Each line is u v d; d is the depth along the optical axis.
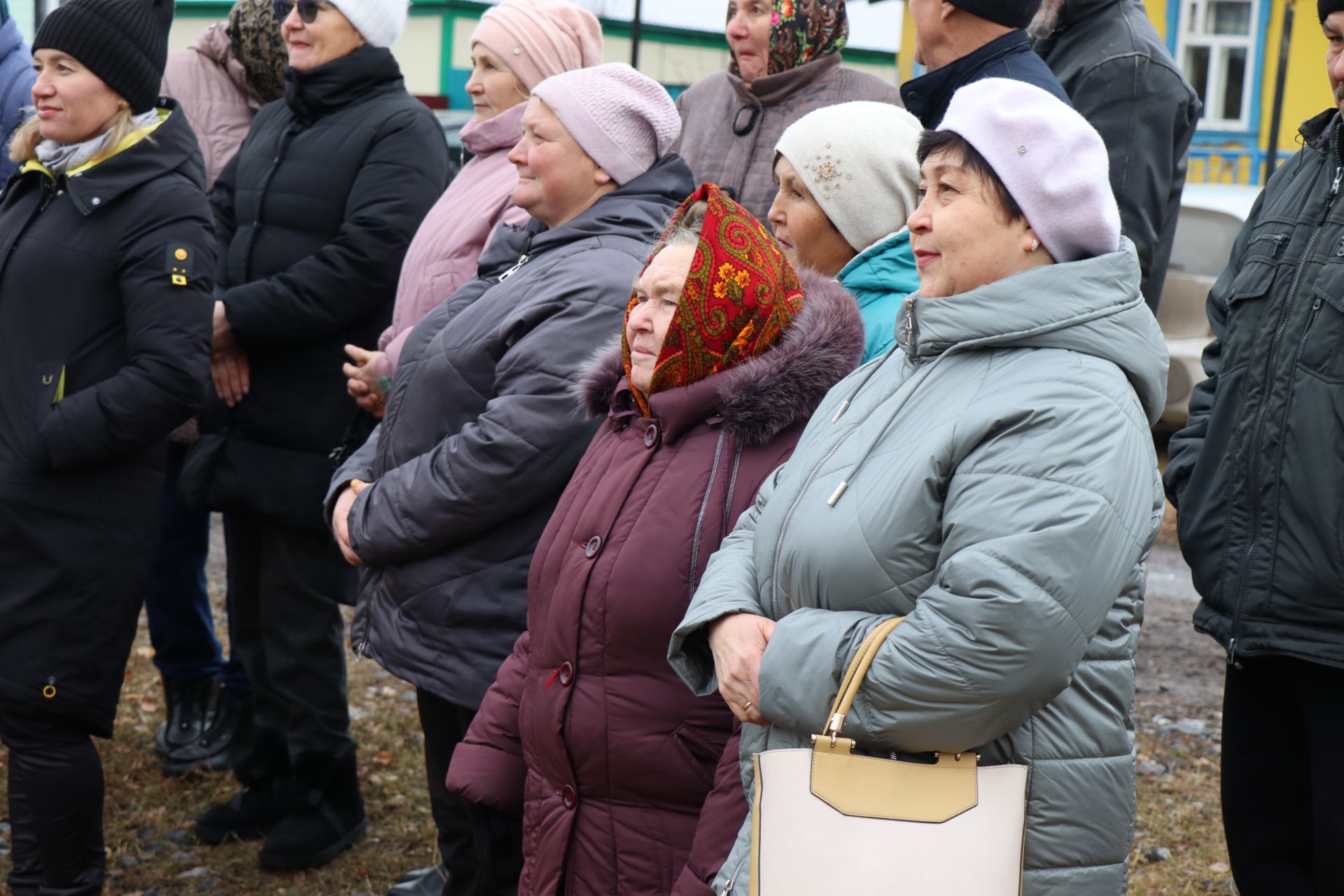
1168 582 6.67
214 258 3.49
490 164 3.73
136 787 4.34
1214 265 8.16
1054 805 1.87
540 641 2.49
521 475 2.83
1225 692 2.88
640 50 15.27
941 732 1.80
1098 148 1.94
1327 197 2.68
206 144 5.05
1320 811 2.63
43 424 3.27
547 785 2.47
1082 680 1.89
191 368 3.36
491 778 2.66
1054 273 1.89
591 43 3.84
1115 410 1.84
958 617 1.77
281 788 4.03
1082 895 1.88
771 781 1.82
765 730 2.04
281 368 3.94
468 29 15.77
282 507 3.87
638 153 3.13
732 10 4.01
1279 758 2.79
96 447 3.27
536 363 2.84
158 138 3.44
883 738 1.83
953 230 1.95
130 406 3.28
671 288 2.41
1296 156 2.85
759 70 3.97
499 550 2.92
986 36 3.41
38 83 3.38
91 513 3.34
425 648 2.95
